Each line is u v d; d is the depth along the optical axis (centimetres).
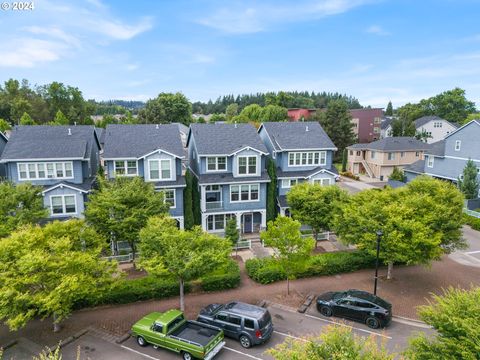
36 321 1772
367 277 2270
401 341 1565
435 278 2242
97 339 1625
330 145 3425
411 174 4734
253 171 3181
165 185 2914
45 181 2791
